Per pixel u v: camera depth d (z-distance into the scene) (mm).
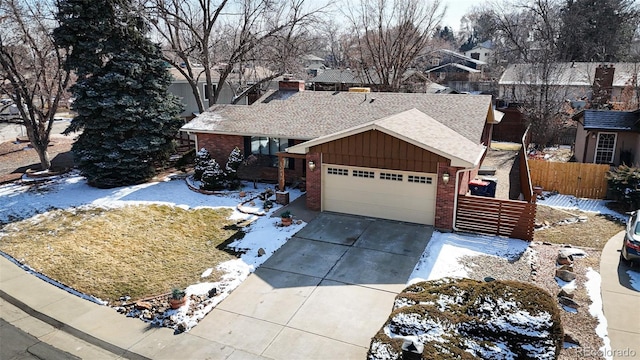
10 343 9273
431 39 49000
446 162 14094
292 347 8867
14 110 40375
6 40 20703
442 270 11875
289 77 26609
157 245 14031
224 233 14930
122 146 19953
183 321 9750
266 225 15391
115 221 16031
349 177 15922
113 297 10992
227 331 9445
